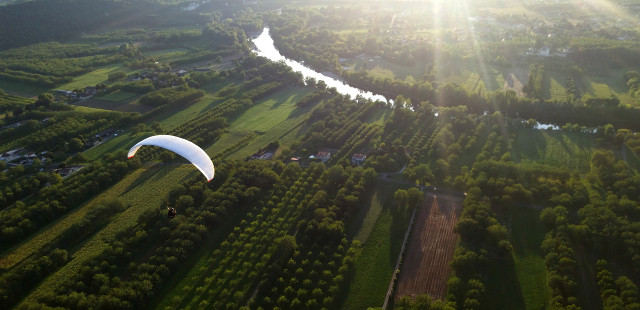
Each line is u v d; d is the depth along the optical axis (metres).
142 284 118.75
